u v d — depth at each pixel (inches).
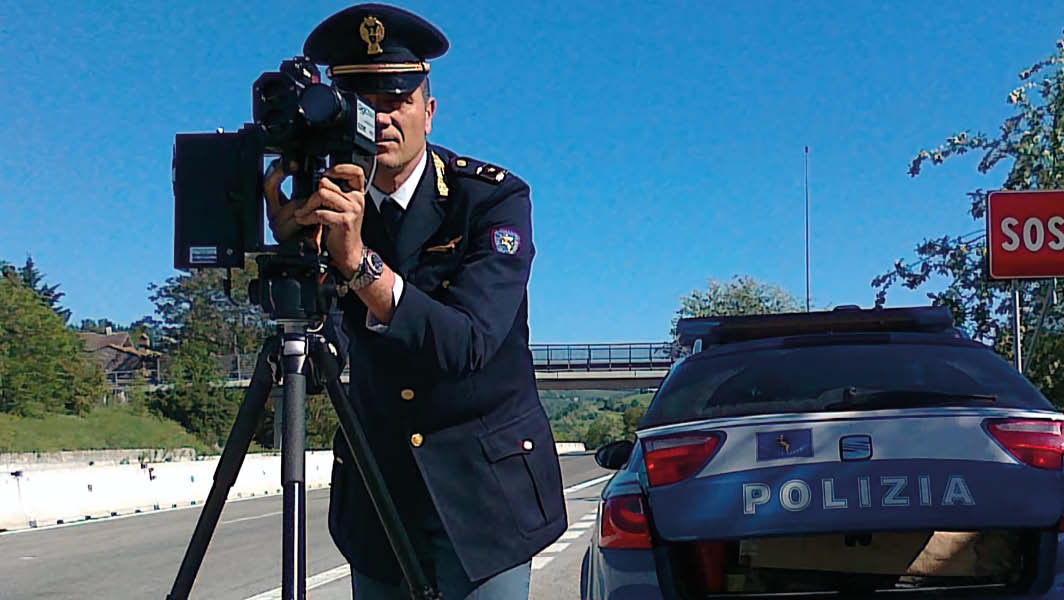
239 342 3826.3
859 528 146.6
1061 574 144.1
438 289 110.0
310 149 89.4
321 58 111.0
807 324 220.8
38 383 2412.6
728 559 154.6
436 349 98.5
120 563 450.6
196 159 91.1
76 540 578.9
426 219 111.2
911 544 150.9
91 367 2691.9
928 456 148.8
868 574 151.3
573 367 2182.6
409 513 116.9
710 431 157.4
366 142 92.4
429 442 112.3
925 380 171.6
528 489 114.5
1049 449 149.0
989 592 145.8
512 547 112.3
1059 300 631.8
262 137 88.4
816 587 152.2
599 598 159.9
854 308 233.1
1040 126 669.9
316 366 93.0
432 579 117.3
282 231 90.8
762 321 223.0
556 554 441.7
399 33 109.7
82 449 2210.9
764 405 165.5
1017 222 478.9
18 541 583.8
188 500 1027.3
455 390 111.4
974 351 179.8
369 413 116.2
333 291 92.0
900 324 221.0
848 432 151.9
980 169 689.0
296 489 88.9
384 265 94.7
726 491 152.3
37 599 349.1
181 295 3914.9
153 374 3142.2
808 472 150.4
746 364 182.1
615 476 174.1
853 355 179.0
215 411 2881.4
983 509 145.3
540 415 118.8
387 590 121.8
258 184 90.6
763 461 152.7
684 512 153.5
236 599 336.5
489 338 103.7
